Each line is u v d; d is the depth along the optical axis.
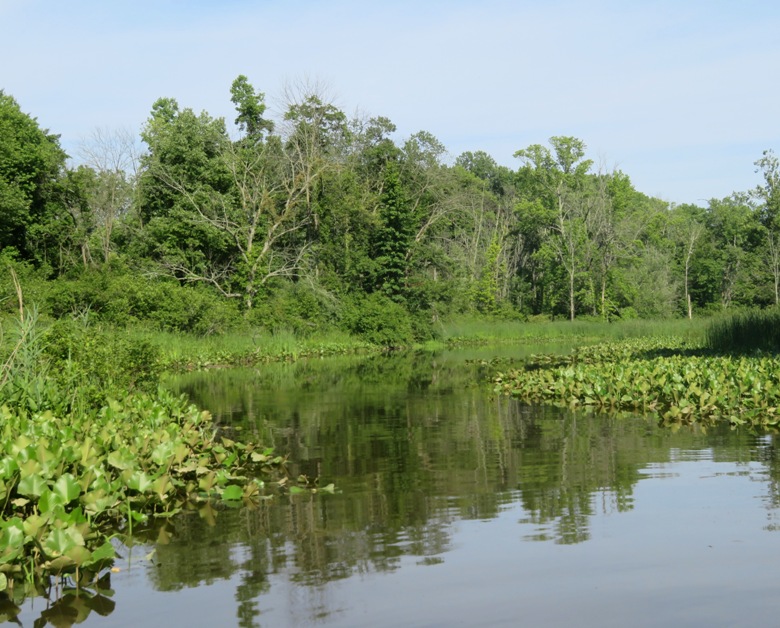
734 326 28.59
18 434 9.48
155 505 8.41
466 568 6.34
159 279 42.56
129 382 16.33
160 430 10.06
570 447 11.41
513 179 92.75
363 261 51.31
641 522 7.44
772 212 72.94
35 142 44.81
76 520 6.90
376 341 46.22
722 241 90.88
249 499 8.84
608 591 5.78
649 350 31.06
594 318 70.50
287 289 45.97
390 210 52.38
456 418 14.80
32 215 44.34
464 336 52.94
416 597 5.76
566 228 74.19
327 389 20.91
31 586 6.25
